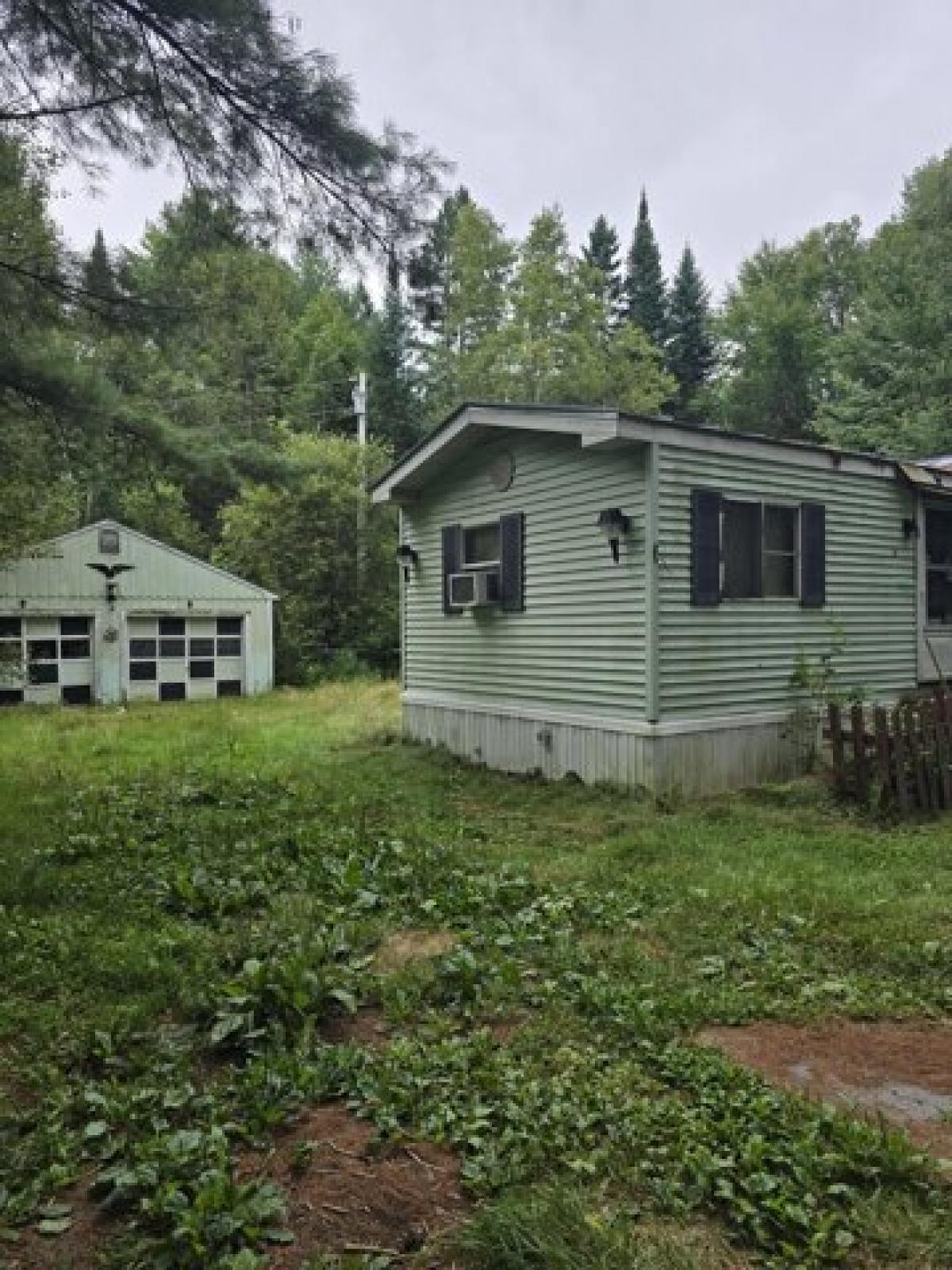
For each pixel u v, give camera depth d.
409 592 11.04
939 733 6.96
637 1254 1.93
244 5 4.70
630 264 46.84
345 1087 2.69
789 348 36.09
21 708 15.24
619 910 4.41
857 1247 2.00
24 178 6.43
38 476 8.18
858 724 6.95
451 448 9.41
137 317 7.00
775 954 3.84
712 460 7.55
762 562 8.02
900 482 9.17
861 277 32.53
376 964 3.73
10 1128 2.51
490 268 33.03
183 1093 2.62
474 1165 2.28
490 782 8.49
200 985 3.44
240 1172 2.29
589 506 7.86
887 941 3.98
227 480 8.45
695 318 44.16
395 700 15.38
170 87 5.07
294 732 12.02
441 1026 3.12
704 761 7.52
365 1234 2.05
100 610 16.58
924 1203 2.15
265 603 18.48
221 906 4.37
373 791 7.84
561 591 8.27
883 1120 2.50
